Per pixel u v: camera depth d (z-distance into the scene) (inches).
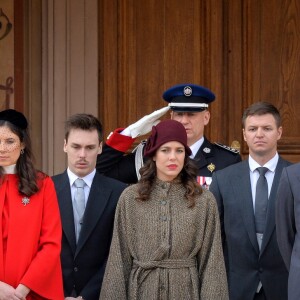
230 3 758.5
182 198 474.6
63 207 514.0
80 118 520.4
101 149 538.0
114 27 761.6
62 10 751.7
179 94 565.3
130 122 764.0
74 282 506.9
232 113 761.0
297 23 754.2
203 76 761.6
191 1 759.7
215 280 463.8
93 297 502.6
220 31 758.5
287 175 485.7
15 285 459.2
